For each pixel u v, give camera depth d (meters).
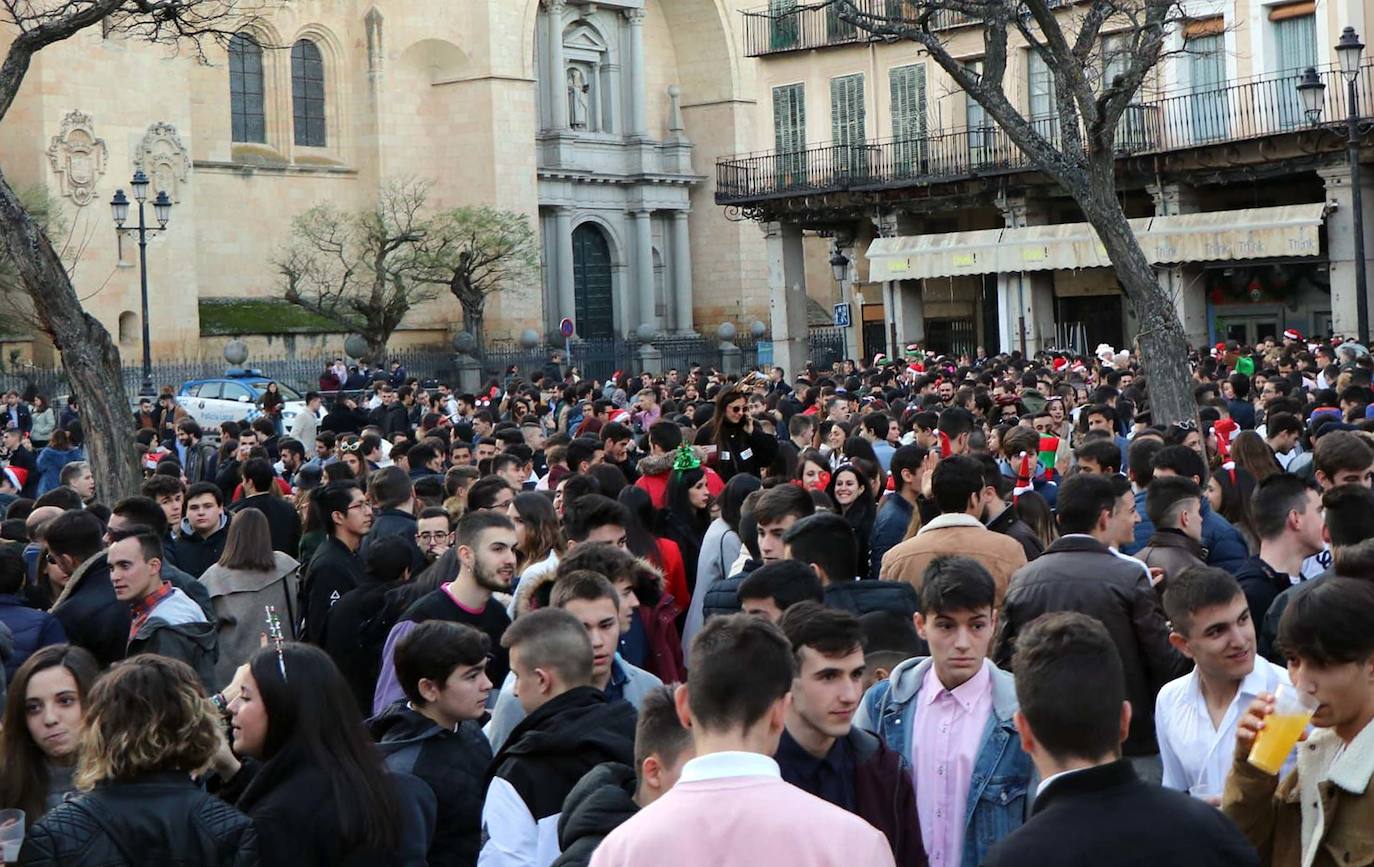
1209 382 22.73
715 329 74.56
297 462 19.52
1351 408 16.67
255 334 58.97
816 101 51.66
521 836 6.46
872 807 5.98
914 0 23.45
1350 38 30.16
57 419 35.53
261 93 61.78
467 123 64.81
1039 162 22.53
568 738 6.54
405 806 6.34
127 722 5.85
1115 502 8.41
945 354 49.31
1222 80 42.34
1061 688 4.91
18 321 49.34
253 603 11.08
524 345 64.19
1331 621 5.29
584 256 71.50
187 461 23.02
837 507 12.91
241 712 6.19
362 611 10.33
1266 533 8.64
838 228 53.16
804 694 5.87
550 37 69.06
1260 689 6.48
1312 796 5.36
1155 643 7.68
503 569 9.05
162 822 5.80
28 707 6.91
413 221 62.38
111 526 10.95
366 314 59.41
